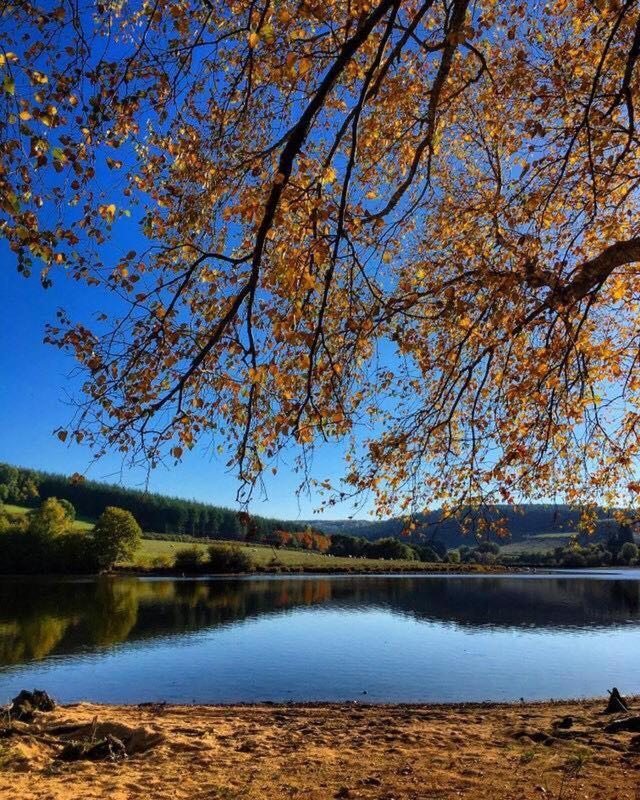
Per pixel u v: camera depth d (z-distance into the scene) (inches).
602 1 237.6
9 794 301.9
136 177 253.1
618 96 243.8
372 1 232.4
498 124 324.2
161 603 1993.1
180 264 264.4
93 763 370.0
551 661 1063.6
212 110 277.4
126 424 222.5
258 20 207.8
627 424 343.3
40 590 2405.3
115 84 225.9
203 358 225.1
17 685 848.9
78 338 223.6
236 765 362.0
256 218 216.1
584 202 312.5
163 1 219.1
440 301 252.2
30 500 5270.7
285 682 886.4
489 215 292.4
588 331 335.6
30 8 210.7
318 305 257.1
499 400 286.4
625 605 2063.2
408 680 905.5
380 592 2556.6
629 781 286.5
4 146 193.9
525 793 278.4
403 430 293.9
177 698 781.3
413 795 288.0
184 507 5083.7
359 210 215.0
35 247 201.5
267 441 243.4
